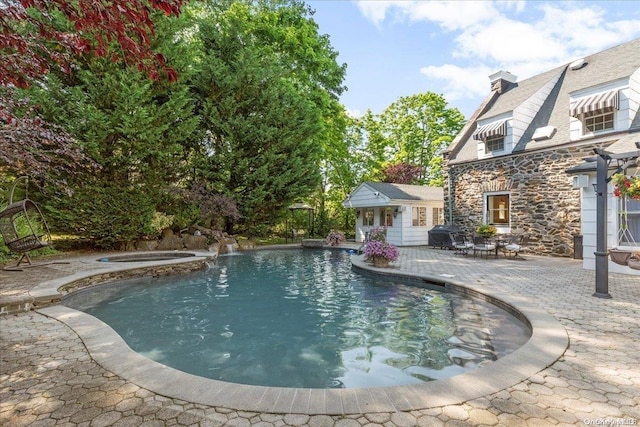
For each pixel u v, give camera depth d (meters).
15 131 5.63
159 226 14.70
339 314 5.51
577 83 11.85
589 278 6.92
